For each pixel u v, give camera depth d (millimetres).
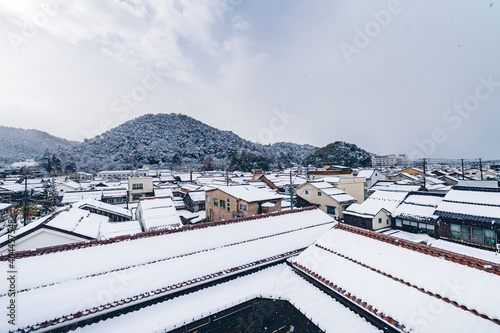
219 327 7234
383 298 5945
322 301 7012
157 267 7594
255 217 12336
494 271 5691
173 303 6879
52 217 12297
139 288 6641
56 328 5539
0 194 30281
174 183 53312
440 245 14383
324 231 12312
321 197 25719
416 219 17578
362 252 7910
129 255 7996
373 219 18781
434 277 6055
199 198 27797
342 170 40000
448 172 55188
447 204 15703
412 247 7320
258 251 9430
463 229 14453
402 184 29859
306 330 7086
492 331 4527
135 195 36906
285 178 43625
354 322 6109
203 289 7605
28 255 7266
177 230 9875
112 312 6305
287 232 11641
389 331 5555
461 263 6211
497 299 5055
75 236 11492
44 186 30953
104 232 13547
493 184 16984
